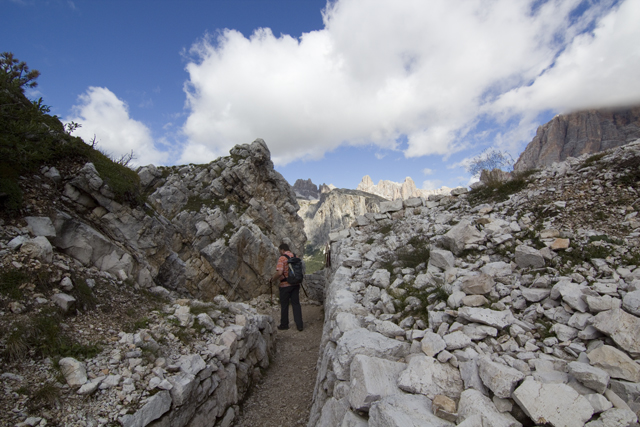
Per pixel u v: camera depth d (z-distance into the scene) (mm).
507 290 4109
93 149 7219
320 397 4137
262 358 7000
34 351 3604
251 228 18703
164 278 8539
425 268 5555
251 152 23156
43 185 5855
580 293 3447
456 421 2406
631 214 4938
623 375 2428
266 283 17531
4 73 5992
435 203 9469
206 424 4422
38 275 4387
